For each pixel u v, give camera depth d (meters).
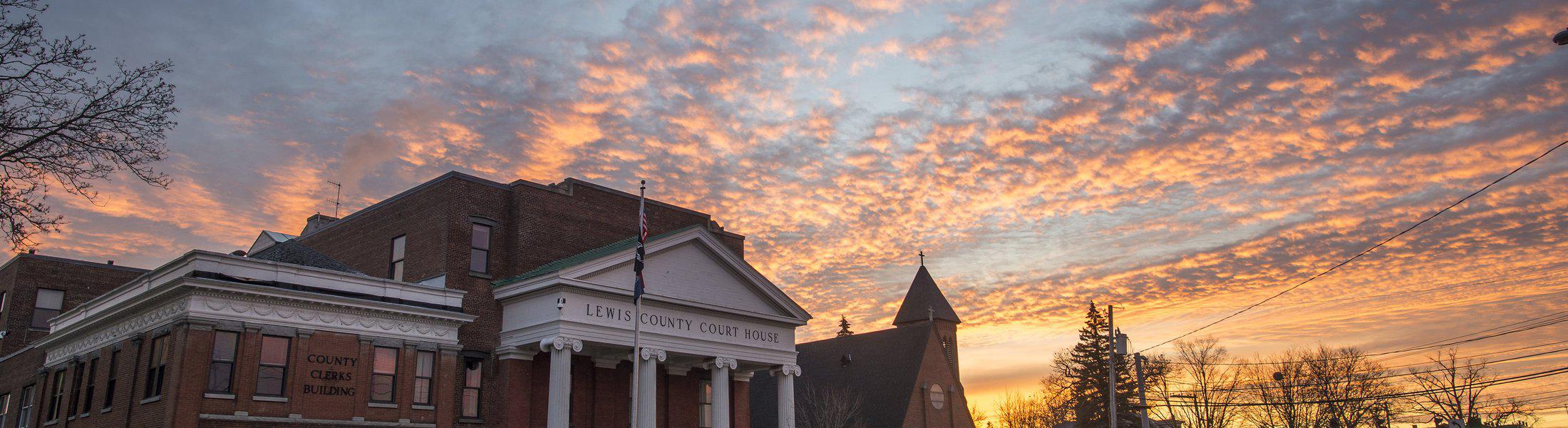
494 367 45.91
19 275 56.09
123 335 41.47
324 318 40.59
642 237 43.97
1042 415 127.25
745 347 51.66
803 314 54.47
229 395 37.31
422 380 43.44
